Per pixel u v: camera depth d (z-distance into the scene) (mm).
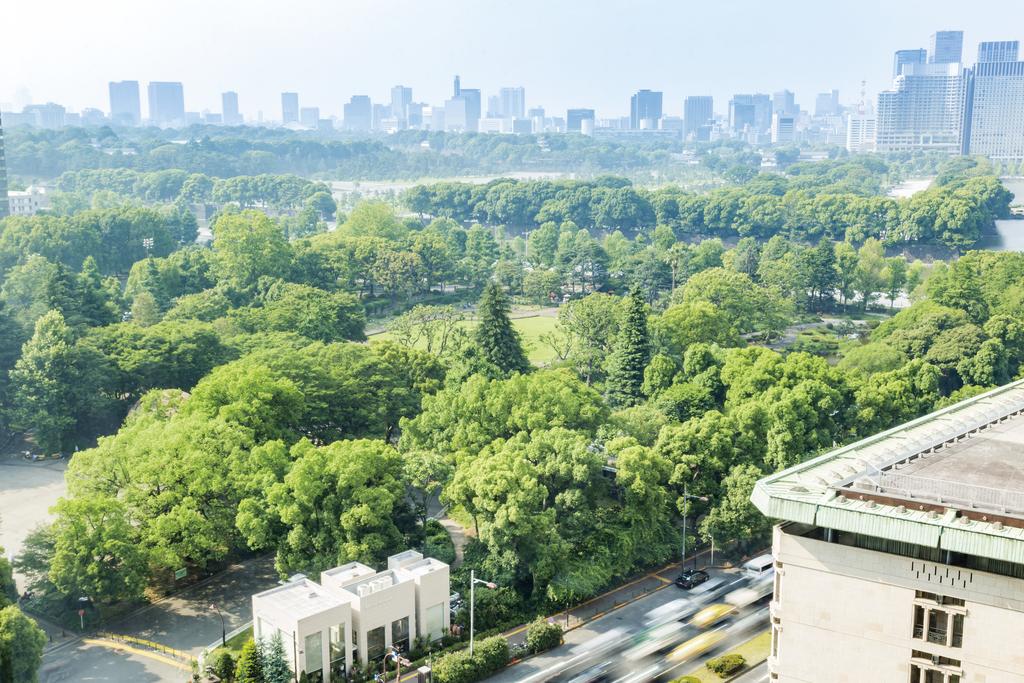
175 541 108312
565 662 96625
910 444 68750
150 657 97000
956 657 53656
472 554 110812
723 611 107000
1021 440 70562
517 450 117312
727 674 92688
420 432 131250
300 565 105938
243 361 147500
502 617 105375
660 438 124188
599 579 107375
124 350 162250
